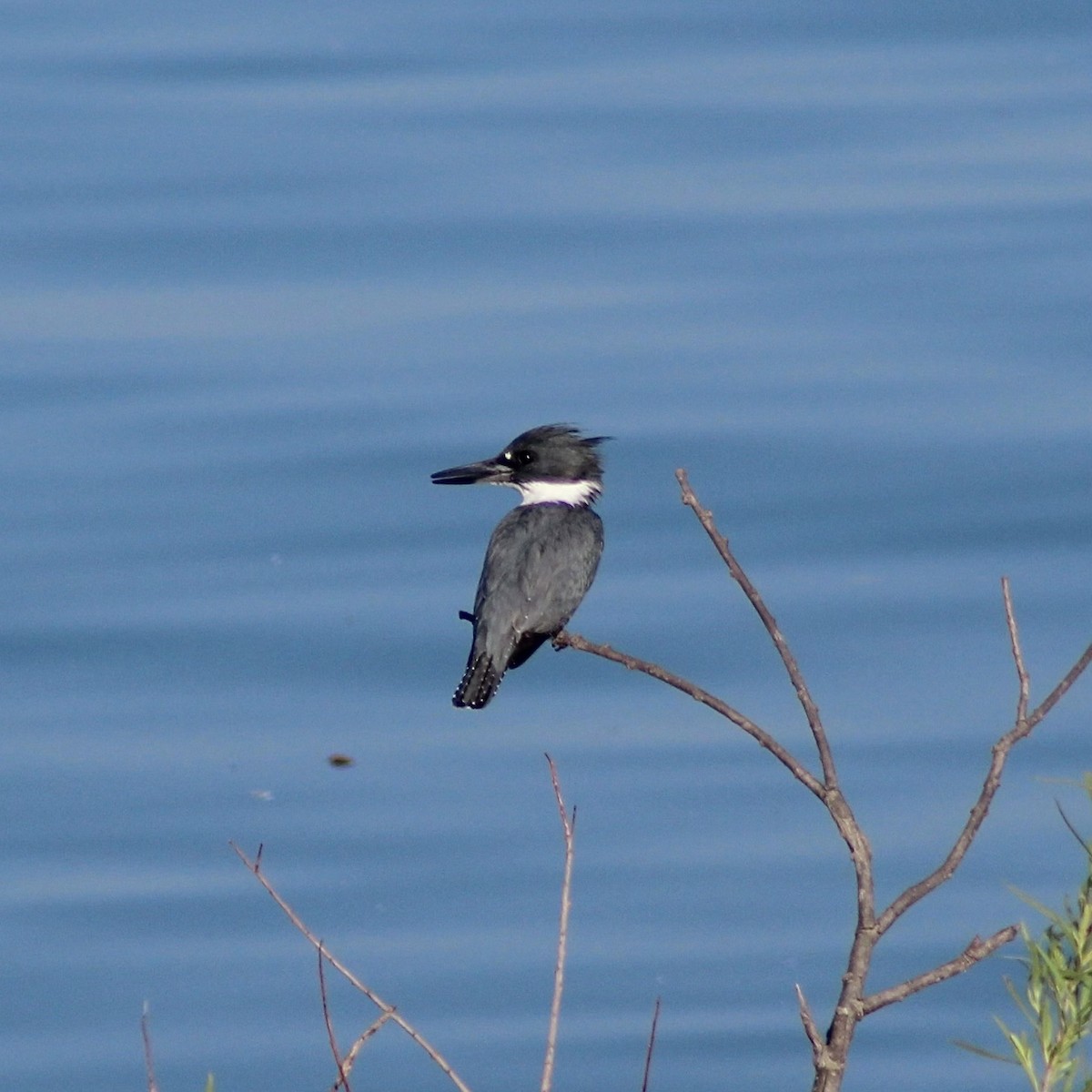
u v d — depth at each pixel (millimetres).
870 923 6938
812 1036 6891
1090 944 6941
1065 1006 6938
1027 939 7016
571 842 7645
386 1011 7805
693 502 7480
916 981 6922
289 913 8289
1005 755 7055
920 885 6953
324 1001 7941
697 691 7676
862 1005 6871
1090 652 7090
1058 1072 6914
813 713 7242
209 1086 6855
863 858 7020
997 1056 7262
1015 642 7207
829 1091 6832
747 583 7406
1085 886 7105
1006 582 7230
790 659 7289
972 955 6945
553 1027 7316
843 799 7113
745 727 7410
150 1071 9312
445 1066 7660
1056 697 7059
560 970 7414
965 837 6973
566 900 7527
